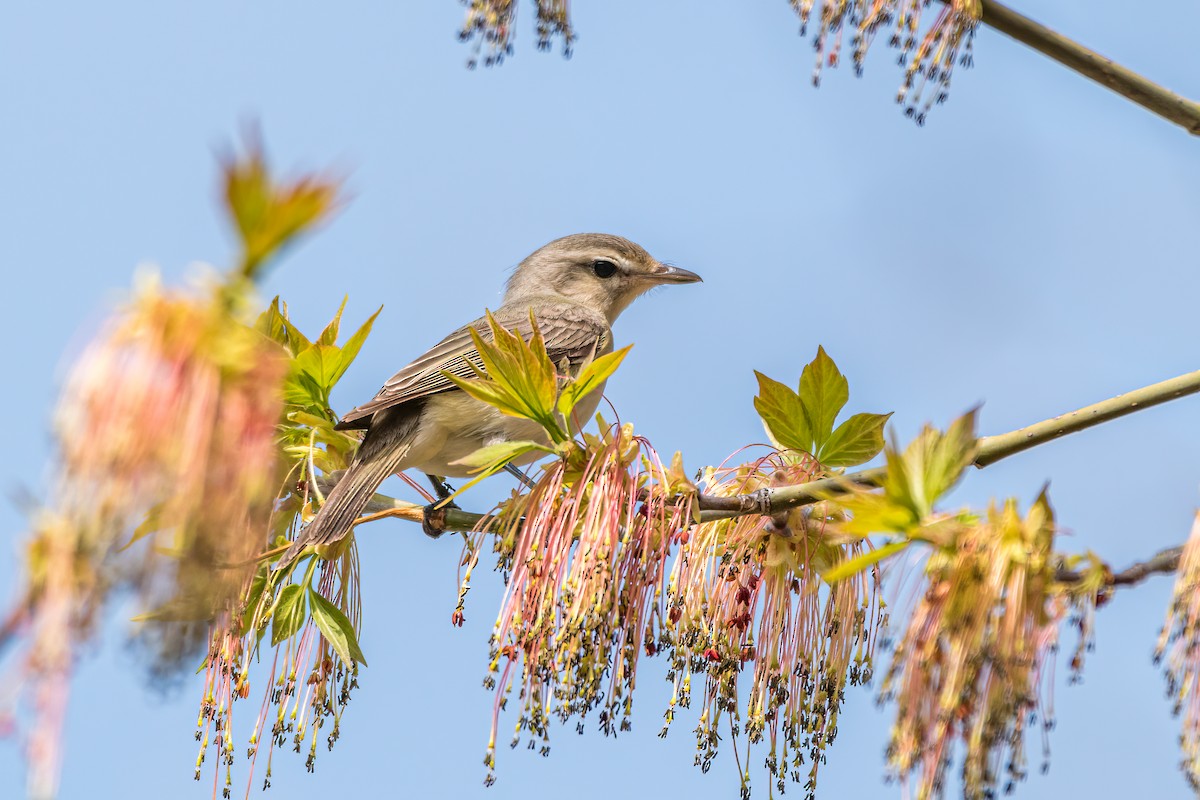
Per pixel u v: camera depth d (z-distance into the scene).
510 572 8.20
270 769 8.96
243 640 8.87
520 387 8.52
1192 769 6.01
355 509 9.71
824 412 9.72
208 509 3.83
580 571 7.88
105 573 3.59
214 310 4.02
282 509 9.99
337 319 10.51
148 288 4.02
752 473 9.59
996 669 5.95
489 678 7.62
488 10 7.95
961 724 5.91
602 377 8.69
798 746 8.72
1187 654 6.11
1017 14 8.12
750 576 8.88
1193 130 8.08
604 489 8.16
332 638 9.09
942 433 6.74
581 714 7.69
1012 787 5.87
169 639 3.77
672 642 8.50
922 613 6.14
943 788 5.86
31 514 3.61
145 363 3.90
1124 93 8.17
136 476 3.71
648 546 8.23
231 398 3.96
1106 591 6.30
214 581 3.91
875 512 6.56
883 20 8.12
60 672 3.44
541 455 9.01
